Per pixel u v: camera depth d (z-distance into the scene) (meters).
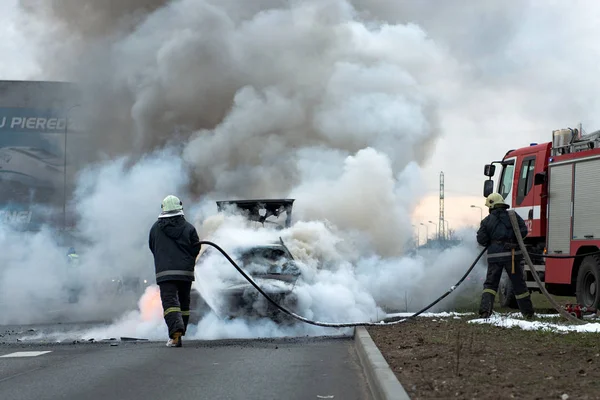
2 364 9.80
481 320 13.09
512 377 7.49
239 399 7.29
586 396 6.49
